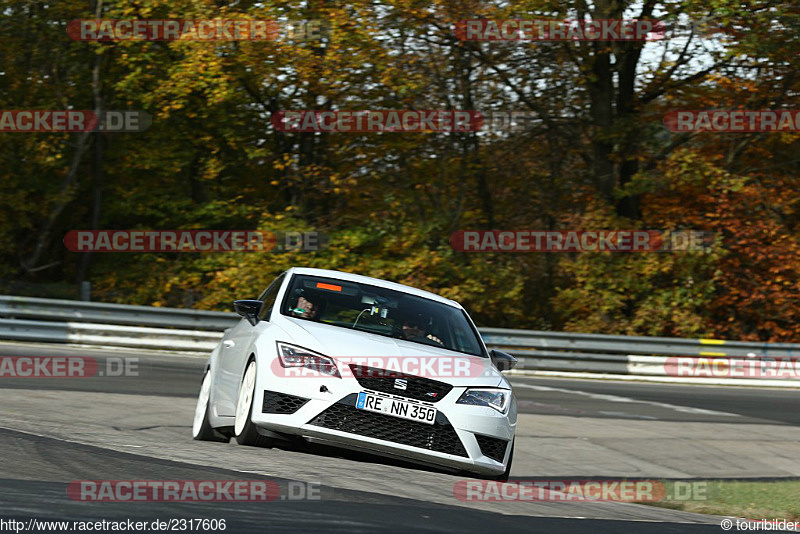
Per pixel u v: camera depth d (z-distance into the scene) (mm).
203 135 95562
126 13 85375
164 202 96688
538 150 96375
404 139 88938
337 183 87062
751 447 47812
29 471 21000
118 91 95500
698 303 89812
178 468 22688
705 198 91562
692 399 65688
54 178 100312
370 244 89625
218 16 84750
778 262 91188
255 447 27188
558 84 93375
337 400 25297
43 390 42688
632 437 47969
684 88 92812
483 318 95625
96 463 22766
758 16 81375
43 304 66438
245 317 30281
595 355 77625
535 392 62656
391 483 23516
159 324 68875
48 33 95938
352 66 82438
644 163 94750
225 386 29703
